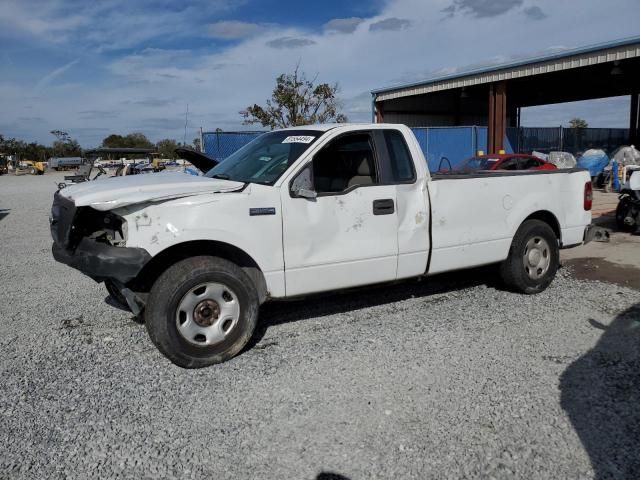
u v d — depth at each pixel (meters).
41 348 4.68
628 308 5.47
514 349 4.47
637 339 4.64
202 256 4.27
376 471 2.90
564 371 4.04
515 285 5.96
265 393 3.78
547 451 3.05
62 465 2.99
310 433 3.27
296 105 21.17
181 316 4.12
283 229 4.49
